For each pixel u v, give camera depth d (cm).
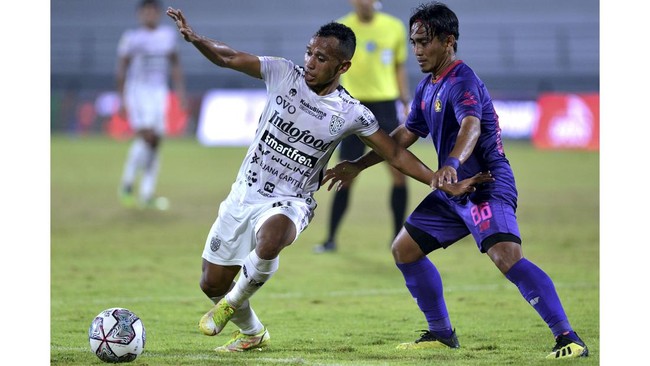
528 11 11825
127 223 4334
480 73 10206
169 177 6047
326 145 1848
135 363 1802
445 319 1988
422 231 1955
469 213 1884
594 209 4744
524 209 4734
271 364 1795
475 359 1855
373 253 3594
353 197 5384
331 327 2248
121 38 11300
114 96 8588
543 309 1828
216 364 1794
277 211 1811
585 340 2078
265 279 1781
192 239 3906
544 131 7800
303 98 1823
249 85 9094
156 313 2431
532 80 9444
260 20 11931
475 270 3184
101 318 1805
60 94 8712
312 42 1803
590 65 10512
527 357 1872
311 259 3444
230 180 5938
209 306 2541
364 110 1845
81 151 7425
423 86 1962
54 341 2055
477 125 1773
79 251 3569
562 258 3406
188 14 11938
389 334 2159
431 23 1867
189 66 10638
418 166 1852
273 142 1848
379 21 3600
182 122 8519
